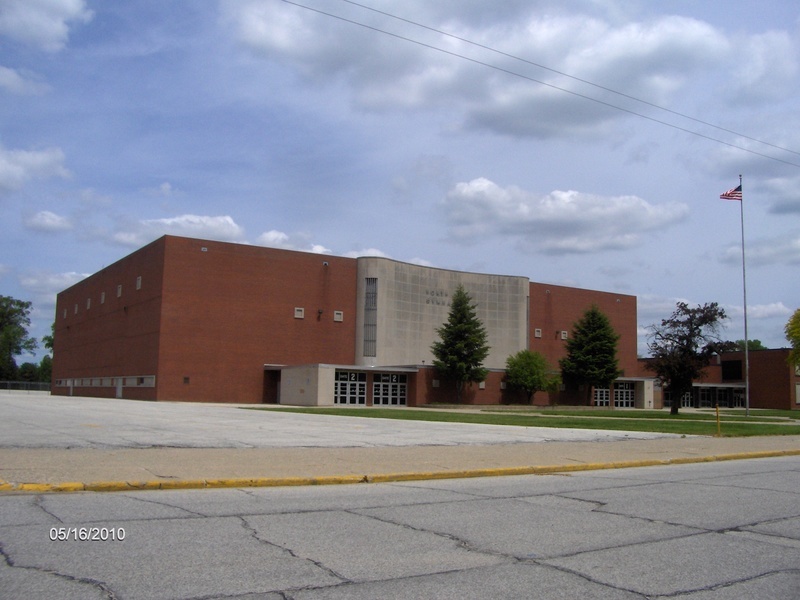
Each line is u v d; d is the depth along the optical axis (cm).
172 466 1351
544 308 7488
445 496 1175
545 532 894
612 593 643
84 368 7319
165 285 5491
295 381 5631
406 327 6538
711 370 8688
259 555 731
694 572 724
